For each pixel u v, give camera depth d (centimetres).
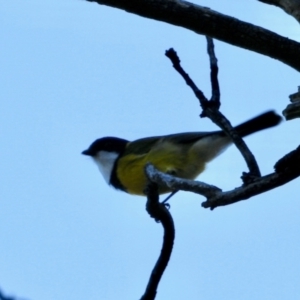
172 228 646
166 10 656
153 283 637
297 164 510
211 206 547
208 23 665
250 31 672
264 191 523
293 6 679
